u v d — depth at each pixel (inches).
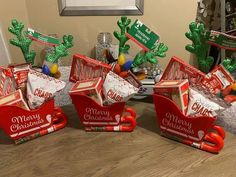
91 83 26.1
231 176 21.6
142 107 33.5
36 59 41.3
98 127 28.0
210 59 27.4
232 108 27.6
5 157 24.5
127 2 39.0
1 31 37.5
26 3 40.5
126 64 26.9
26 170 22.8
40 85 25.3
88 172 22.4
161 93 25.1
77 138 27.2
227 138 26.6
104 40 39.1
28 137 26.6
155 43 27.7
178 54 42.1
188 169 22.5
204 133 23.9
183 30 40.4
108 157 24.3
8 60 39.3
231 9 35.2
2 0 37.3
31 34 29.1
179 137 25.9
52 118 27.8
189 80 25.6
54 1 39.9
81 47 42.8
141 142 26.4
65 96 34.2
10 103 24.1
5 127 24.9
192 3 38.6
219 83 24.8
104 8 39.4
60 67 36.0
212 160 23.5
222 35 25.3
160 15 39.7
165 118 25.9
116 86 25.4
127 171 22.5
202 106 23.1
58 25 41.6
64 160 24.0
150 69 35.9
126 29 29.0
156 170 22.5
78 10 39.8
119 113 26.9
